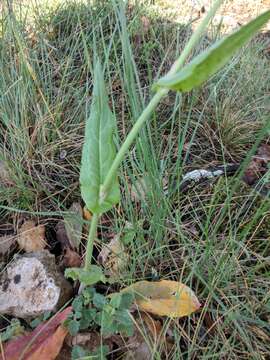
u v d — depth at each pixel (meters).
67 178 0.35
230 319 0.26
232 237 0.29
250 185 0.36
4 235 0.32
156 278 0.29
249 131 0.40
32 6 0.46
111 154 0.21
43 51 0.42
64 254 0.31
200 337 0.27
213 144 0.39
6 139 0.36
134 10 0.45
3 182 0.34
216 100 0.40
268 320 0.27
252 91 0.43
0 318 0.28
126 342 0.26
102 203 0.21
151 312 0.26
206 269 0.28
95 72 0.21
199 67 0.16
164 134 0.39
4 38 0.39
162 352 0.26
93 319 0.26
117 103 0.39
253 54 0.46
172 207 0.33
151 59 0.44
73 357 0.24
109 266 0.29
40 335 0.24
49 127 0.37
